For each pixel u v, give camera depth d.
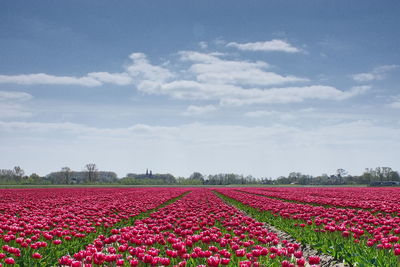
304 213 22.11
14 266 10.52
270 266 10.84
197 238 12.88
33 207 27.84
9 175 146.88
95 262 10.08
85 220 18.77
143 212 26.72
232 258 11.54
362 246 13.83
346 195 43.69
